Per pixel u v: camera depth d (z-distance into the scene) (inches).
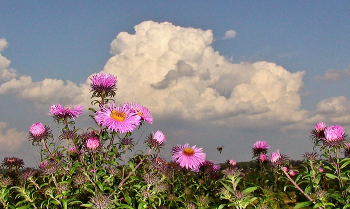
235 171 18.2
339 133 18.9
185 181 23.0
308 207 20.2
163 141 19.4
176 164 22.7
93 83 19.8
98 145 19.1
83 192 19.0
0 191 19.0
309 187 19.5
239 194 17.4
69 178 19.5
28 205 18.4
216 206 19.1
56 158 19.8
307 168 20.4
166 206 19.9
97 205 17.0
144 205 18.0
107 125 18.9
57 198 18.4
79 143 20.2
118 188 19.0
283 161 20.2
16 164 22.6
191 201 20.0
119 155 21.1
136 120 19.6
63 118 20.6
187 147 21.7
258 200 20.5
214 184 23.4
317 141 20.1
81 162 19.9
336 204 18.9
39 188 19.5
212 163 24.5
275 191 21.4
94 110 19.9
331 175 19.1
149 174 18.9
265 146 23.5
